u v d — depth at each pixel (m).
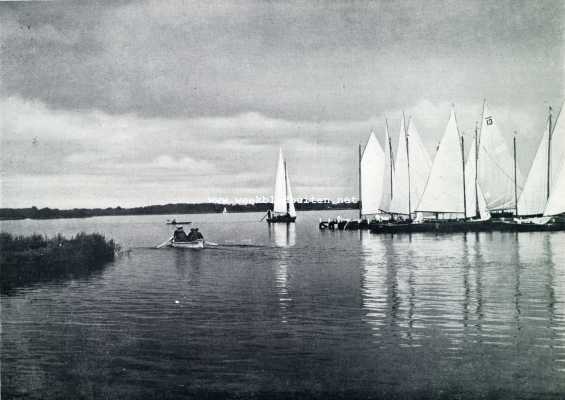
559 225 35.28
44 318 13.08
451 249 27.70
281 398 8.31
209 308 13.92
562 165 31.59
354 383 8.70
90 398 8.58
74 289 17.20
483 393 8.28
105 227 64.75
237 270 21.44
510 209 35.03
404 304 13.74
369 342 10.55
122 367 9.67
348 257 25.45
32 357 10.29
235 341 10.87
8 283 18.56
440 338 10.71
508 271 19.16
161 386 8.82
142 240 42.41
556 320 11.86
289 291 16.12
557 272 18.70
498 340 10.51
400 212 39.59
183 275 20.20
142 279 19.27
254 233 48.91
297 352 10.11
